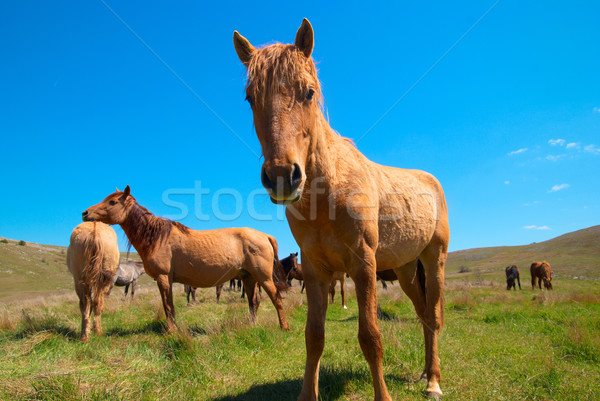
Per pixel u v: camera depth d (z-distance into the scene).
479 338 5.01
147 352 4.12
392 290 13.73
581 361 3.65
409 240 3.19
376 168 3.12
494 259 60.38
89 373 3.31
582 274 29.75
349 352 4.33
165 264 6.60
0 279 40.81
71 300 13.26
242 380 3.39
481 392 2.85
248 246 6.96
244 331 5.03
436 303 3.39
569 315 6.54
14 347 4.14
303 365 3.83
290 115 2.15
